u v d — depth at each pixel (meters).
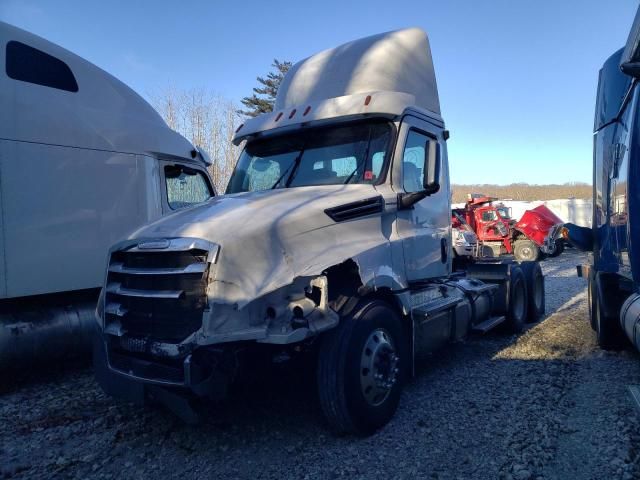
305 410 4.65
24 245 5.82
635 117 4.79
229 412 4.65
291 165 5.05
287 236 3.72
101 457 3.96
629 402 4.62
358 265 3.99
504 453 3.78
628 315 4.80
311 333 3.58
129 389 3.82
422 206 5.18
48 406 5.10
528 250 20.73
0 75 5.70
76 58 6.57
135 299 3.74
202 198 8.16
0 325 5.61
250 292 3.42
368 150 4.76
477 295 6.44
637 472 3.42
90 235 6.39
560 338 7.32
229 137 27.62
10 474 3.73
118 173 6.70
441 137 5.64
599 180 7.05
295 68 5.98
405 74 5.35
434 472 3.55
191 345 3.35
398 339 4.43
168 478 3.61
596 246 7.21
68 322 6.16
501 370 5.81
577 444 3.87
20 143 5.80
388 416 4.27
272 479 3.54
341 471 3.61
